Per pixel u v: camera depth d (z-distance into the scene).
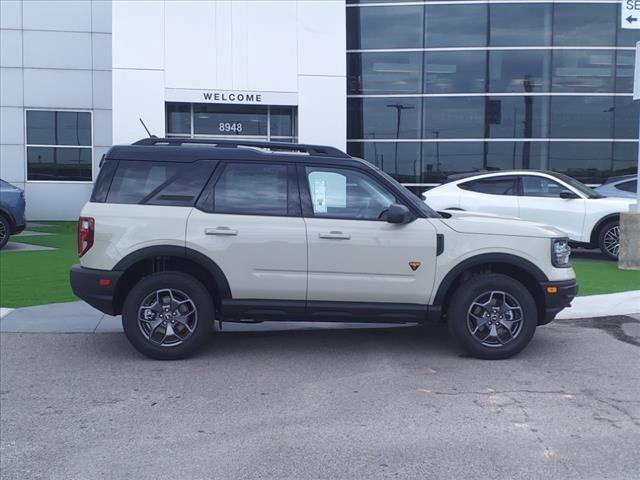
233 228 6.23
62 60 20.94
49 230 18.56
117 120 16.69
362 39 18.52
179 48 16.80
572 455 4.25
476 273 6.55
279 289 6.27
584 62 18.20
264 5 17.03
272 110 17.77
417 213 6.39
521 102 18.28
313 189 6.40
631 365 6.25
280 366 6.26
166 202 6.30
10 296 9.26
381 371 6.08
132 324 6.28
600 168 18.27
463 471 4.03
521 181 12.78
